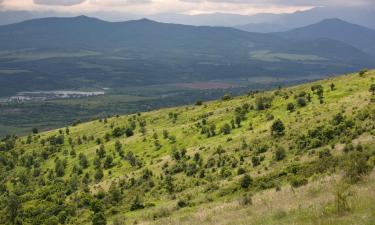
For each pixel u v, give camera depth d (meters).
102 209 111.50
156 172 134.50
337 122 106.00
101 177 155.38
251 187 75.50
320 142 98.12
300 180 55.94
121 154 172.50
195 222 47.62
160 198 104.69
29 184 173.25
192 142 156.50
